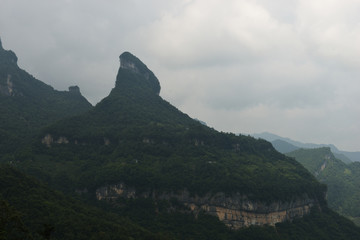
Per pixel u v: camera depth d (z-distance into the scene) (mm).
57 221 143000
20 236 119625
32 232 130125
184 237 185375
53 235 135375
